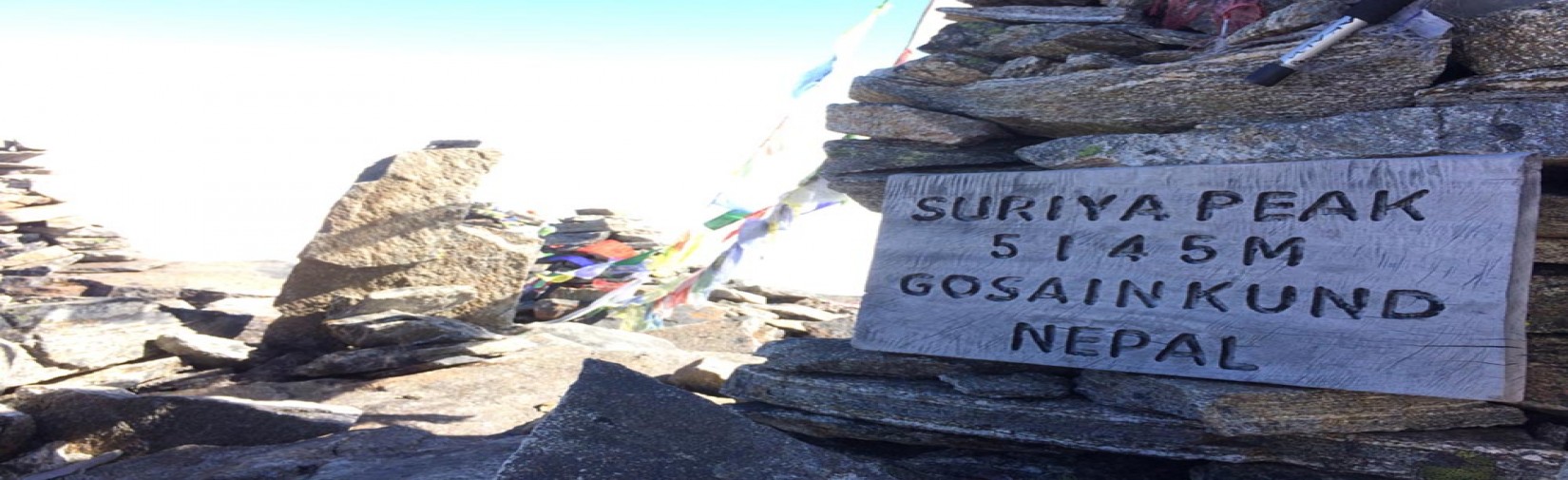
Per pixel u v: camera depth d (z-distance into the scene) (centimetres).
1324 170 489
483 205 1555
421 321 1048
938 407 525
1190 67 569
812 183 923
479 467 534
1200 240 511
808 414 567
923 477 510
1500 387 431
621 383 517
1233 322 489
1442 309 448
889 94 687
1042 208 558
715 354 1243
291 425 703
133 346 980
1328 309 471
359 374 993
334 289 1117
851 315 1733
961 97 656
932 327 562
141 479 588
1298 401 459
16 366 867
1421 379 444
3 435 646
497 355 1053
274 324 1099
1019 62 657
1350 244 474
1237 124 549
